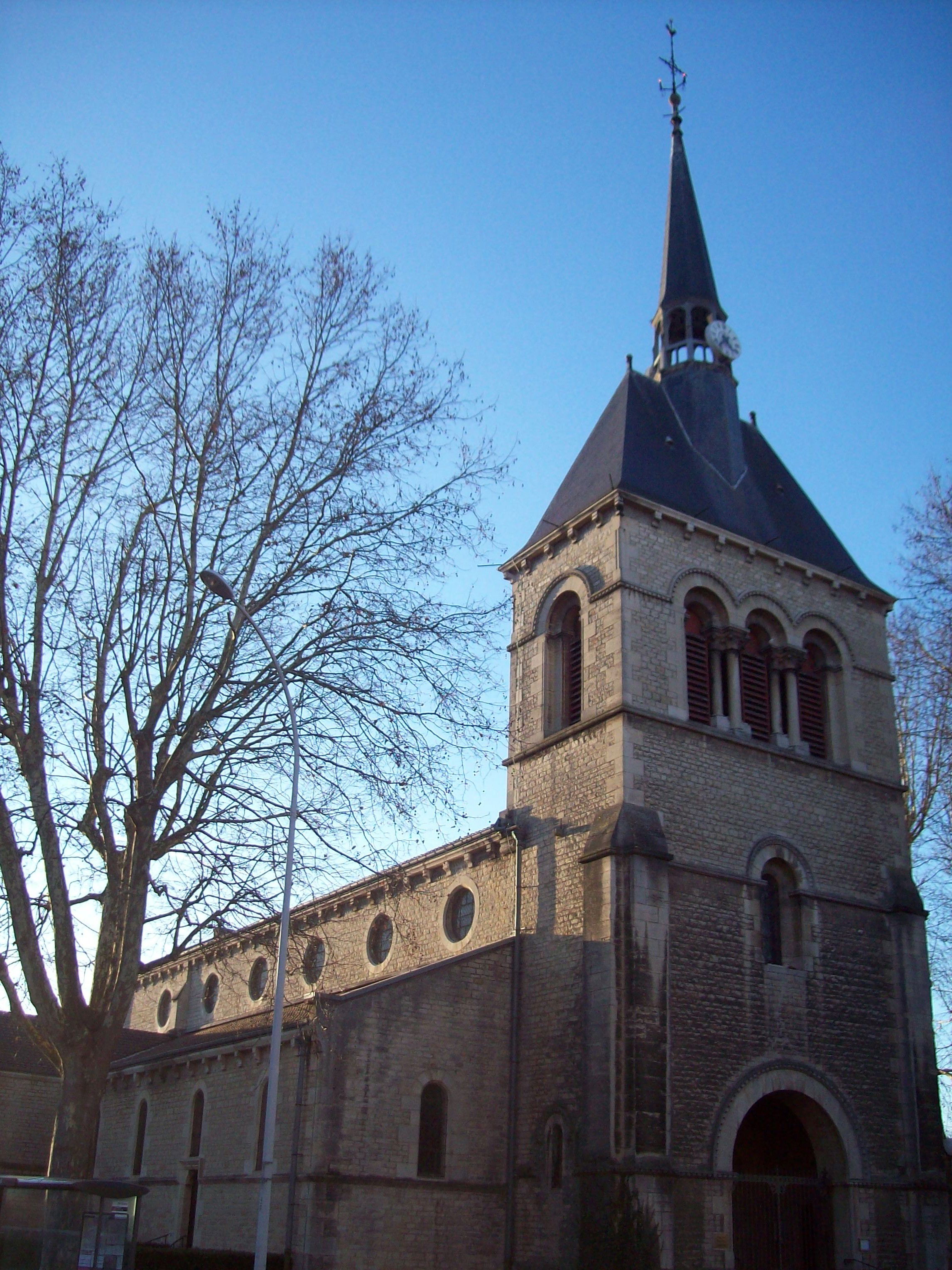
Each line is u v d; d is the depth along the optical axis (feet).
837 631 101.19
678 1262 71.82
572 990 82.23
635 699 86.84
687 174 127.54
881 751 99.55
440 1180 79.05
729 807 87.76
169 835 63.16
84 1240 56.80
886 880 94.53
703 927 82.07
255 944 72.54
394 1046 80.69
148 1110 106.63
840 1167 82.33
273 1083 57.77
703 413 109.81
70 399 66.49
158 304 70.13
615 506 93.15
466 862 98.84
